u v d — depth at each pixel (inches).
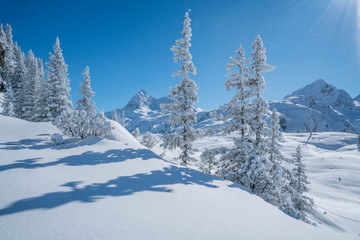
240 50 580.4
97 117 523.5
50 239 117.4
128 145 466.3
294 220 232.5
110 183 241.3
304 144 5270.7
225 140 4992.6
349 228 1101.1
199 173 378.3
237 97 575.2
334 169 2768.2
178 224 155.7
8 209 151.9
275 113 655.8
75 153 374.6
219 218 182.1
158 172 321.7
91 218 148.1
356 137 6018.7
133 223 147.5
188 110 638.5
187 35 642.2
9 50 1787.6
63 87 1098.7
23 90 1304.1
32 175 237.3
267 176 468.4
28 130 553.0
